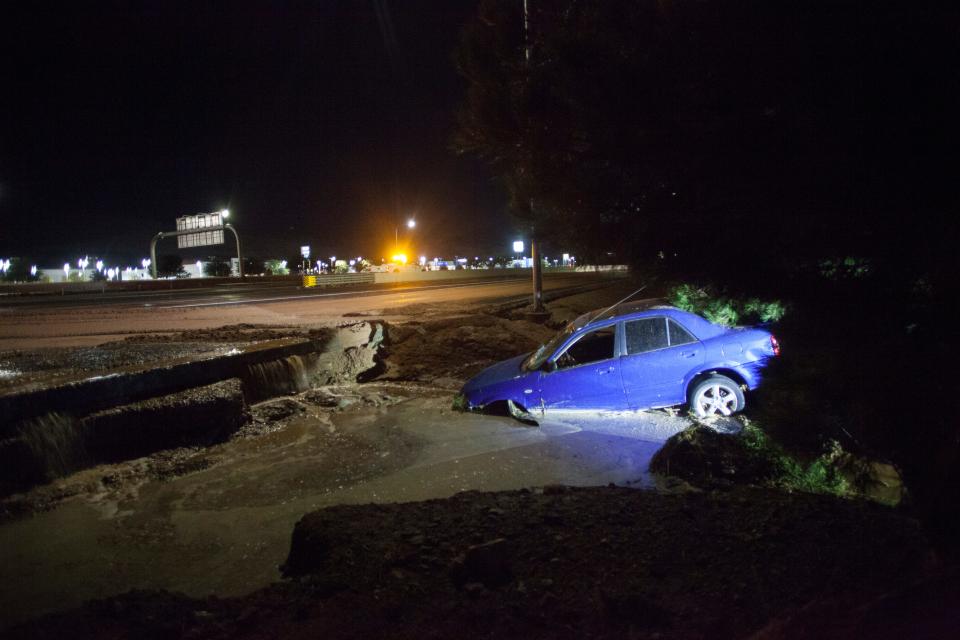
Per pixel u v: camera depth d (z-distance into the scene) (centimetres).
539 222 471
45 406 670
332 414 937
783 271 345
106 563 480
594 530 421
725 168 327
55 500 606
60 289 4516
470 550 356
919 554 329
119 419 727
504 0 491
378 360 1293
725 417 735
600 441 742
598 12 371
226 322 1697
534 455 703
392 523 439
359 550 393
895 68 257
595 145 404
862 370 317
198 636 305
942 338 293
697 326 795
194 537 525
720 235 344
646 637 289
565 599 332
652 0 344
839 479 483
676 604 319
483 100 491
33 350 1061
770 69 296
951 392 290
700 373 784
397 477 654
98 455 704
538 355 888
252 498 610
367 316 1847
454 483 628
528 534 417
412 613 320
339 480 652
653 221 367
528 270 6712
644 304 883
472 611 319
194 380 863
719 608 312
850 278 328
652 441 732
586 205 409
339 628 306
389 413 928
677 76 328
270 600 345
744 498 489
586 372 818
